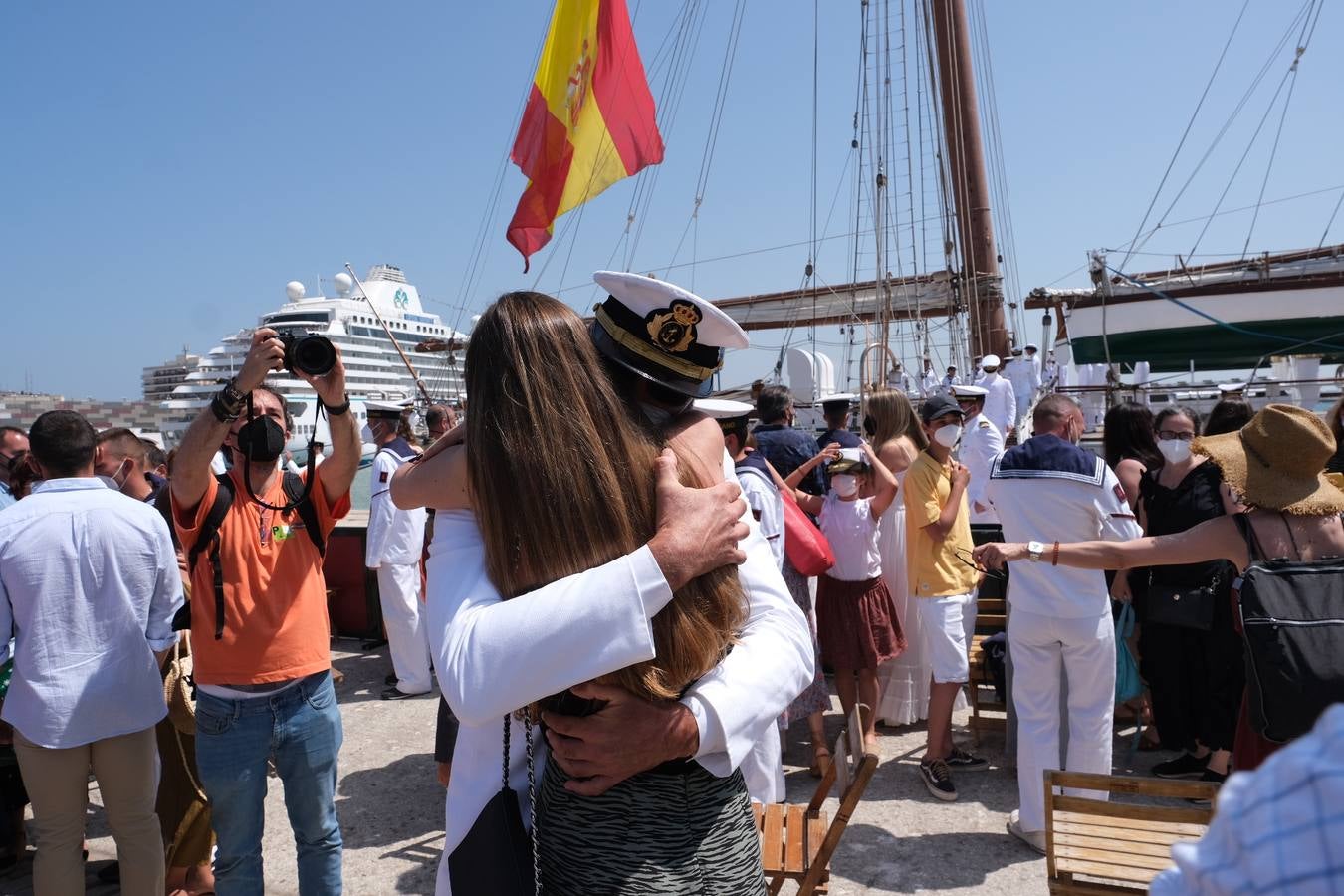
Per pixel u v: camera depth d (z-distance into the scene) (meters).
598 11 7.05
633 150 7.30
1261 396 10.87
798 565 3.93
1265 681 1.98
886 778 4.20
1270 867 0.49
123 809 2.85
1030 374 13.49
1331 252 14.73
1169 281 15.62
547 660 1.03
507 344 1.17
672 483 1.16
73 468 2.84
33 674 2.69
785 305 15.05
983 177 13.89
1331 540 2.25
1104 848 2.47
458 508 1.25
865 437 5.04
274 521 2.74
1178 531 3.80
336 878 2.87
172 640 2.96
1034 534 3.38
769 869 2.50
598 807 1.18
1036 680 3.46
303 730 2.76
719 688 1.18
